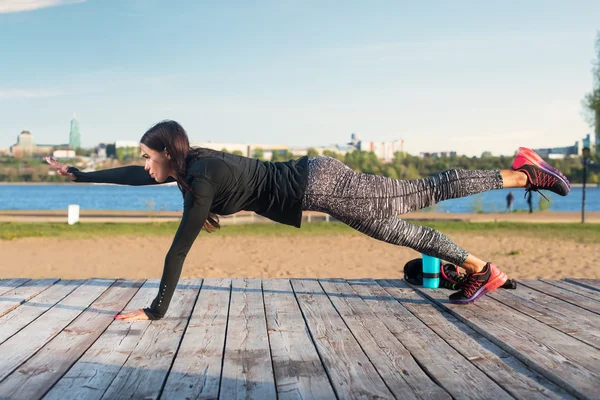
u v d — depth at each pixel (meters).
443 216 29.20
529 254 12.59
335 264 10.96
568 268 10.34
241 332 3.57
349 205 3.51
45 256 12.00
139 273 9.86
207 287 5.07
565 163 102.75
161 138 3.42
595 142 33.72
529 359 2.92
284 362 3.00
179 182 3.46
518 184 3.64
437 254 3.97
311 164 3.57
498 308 4.14
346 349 3.22
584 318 3.83
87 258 11.77
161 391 2.59
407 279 5.18
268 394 2.54
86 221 23.25
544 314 3.94
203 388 2.61
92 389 2.58
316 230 18.42
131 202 80.38
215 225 3.82
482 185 3.60
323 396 2.53
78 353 3.10
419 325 3.78
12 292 4.72
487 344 3.34
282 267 10.53
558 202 86.25
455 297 4.28
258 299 4.58
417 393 2.56
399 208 3.56
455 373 2.82
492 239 16.08
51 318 3.87
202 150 3.53
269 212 3.54
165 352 3.15
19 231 16.88
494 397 2.52
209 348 3.22
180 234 3.56
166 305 3.84
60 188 178.25
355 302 4.49
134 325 3.71
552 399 2.49
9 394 2.51
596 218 29.41
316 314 4.08
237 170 3.43
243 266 10.62
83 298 4.53
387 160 163.75
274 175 3.47
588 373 2.70
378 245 14.36
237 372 2.83
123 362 2.97
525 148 3.68
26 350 3.15
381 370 2.87
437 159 96.50
